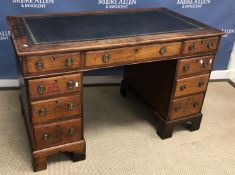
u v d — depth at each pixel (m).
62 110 1.47
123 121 2.05
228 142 1.91
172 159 1.72
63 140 1.56
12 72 2.30
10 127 1.90
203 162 1.72
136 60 1.50
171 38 1.52
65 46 1.32
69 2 2.14
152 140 1.87
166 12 1.99
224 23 2.51
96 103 2.24
